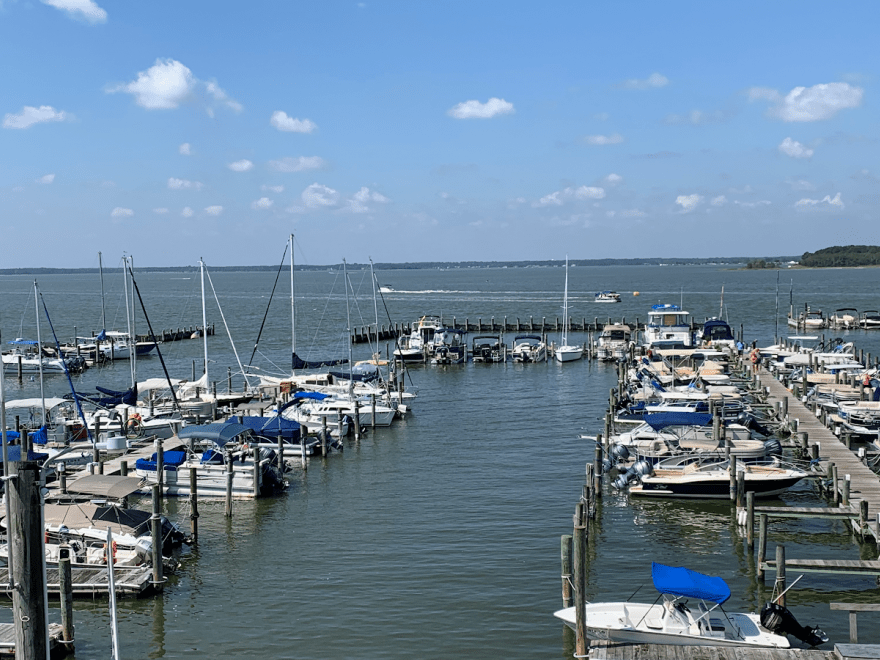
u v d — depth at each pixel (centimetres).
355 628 2488
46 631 1395
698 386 6088
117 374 8156
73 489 3166
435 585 2780
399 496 3809
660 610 2356
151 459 4019
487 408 6044
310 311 16525
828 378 6047
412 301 19162
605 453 4322
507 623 2503
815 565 2516
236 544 3219
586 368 8200
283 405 5278
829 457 4044
